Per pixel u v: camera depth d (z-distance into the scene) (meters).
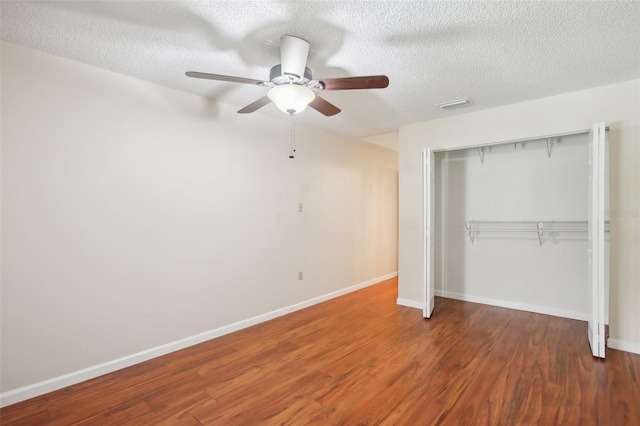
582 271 3.59
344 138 4.74
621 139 2.79
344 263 4.74
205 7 1.73
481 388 2.21
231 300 3.28
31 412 1.99
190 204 2.96
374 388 2.22
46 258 2.20
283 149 3.82
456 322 3.50
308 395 2.15
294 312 3.90
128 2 1.68
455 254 4.50
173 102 2.85
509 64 2.40
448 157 4.54
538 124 3.18
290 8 1.73
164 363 2.61
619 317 2.79
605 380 2.28
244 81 2.02
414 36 2.01
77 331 2.33
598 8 1.72
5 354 2.05
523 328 3.31
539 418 1.89
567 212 3.68
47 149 2.20
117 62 2.36
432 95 3.05
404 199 4.15
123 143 2.55
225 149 3.23
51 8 1.73
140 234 2.64
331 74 2.55
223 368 2.52
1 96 2.04
